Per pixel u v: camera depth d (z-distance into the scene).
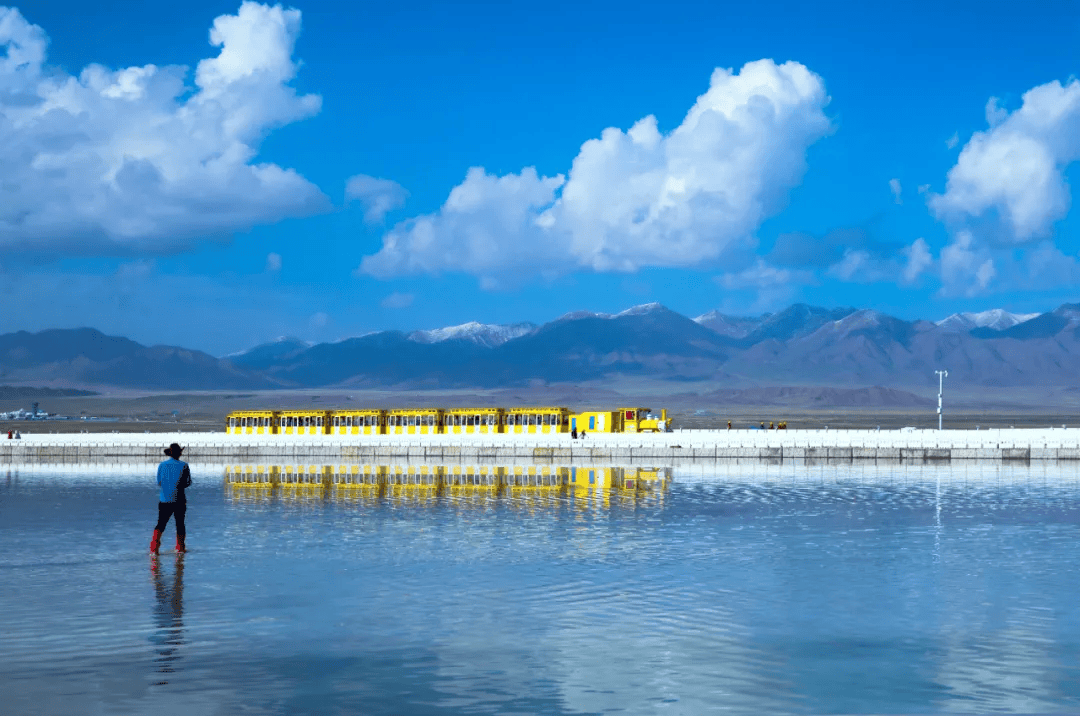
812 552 32.72
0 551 33.19
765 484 65.94
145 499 55.19
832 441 104.38
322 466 95.56
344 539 36.31
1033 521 42.19
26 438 125.94
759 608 23.59
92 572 28.73
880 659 19.03
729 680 17.66
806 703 16.34
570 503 51.53
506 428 127.06
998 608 23.52
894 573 28.45
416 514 45.72
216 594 25.38
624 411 125.50
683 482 68.44
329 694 16.83
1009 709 16.06
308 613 23.05
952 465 93.19
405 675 18.00
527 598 24.81
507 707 16.16
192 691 16.98
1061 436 101.19
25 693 16.84
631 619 22.44
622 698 16.62
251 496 56.78
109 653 19.44
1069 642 20.25
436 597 24.98
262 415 139.25
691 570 29.03
